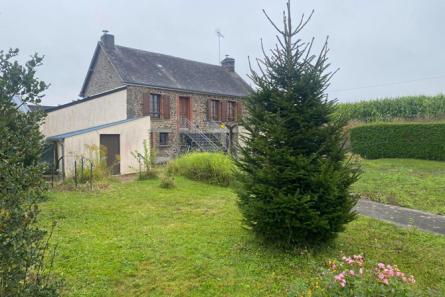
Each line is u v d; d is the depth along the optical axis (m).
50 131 21.48
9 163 2.22
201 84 24.45
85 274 4.05
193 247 5.03
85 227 6.04
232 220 6.64
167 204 8.14
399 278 3.12
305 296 3.10
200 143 22.62
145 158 12.98
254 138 5.02
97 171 11.49
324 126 4.87
